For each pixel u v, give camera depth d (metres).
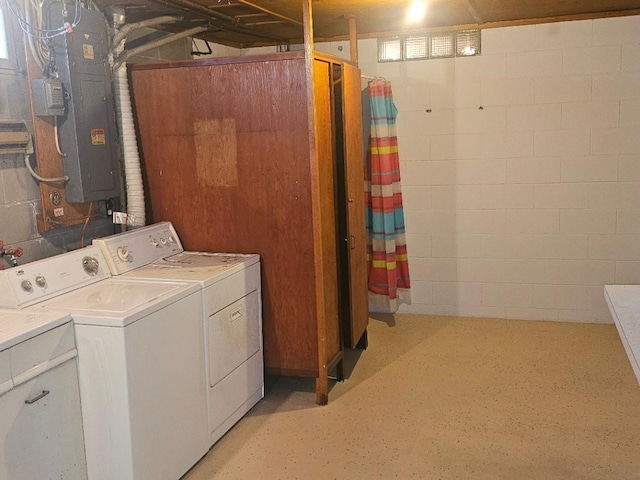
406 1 3.70
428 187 4.98
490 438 3.11
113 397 2.45
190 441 2.88
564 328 4.73
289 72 3.37
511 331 4.69
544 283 4.89
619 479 2.73
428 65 4.83
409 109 4.92
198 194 3.64
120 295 2.73
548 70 4.62
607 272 4.76
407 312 5.21
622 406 3.42
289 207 3.50
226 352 3.19
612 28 4.46
